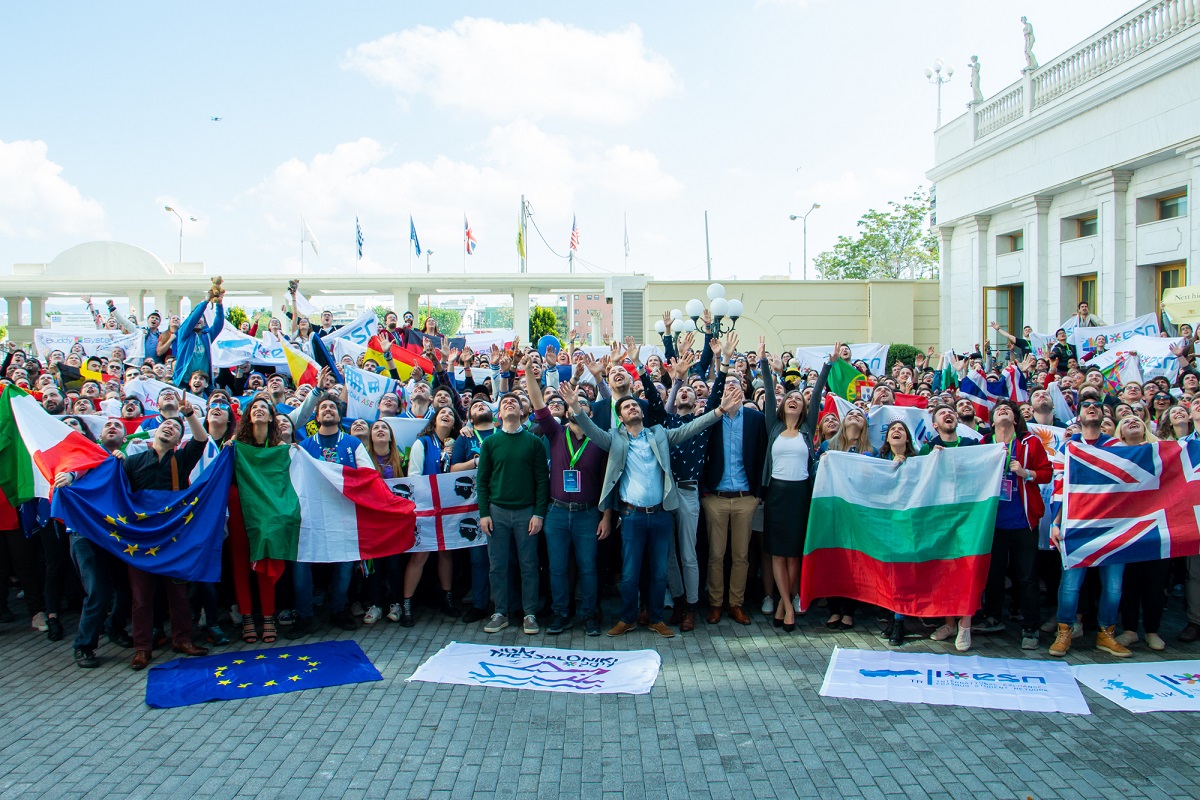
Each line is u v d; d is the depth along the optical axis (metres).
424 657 6.07
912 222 44.72
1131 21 18.06
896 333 27.64
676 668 5.81
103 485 5.87
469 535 6.97
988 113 24.17
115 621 6.29
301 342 12.49
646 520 6.39
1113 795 4.02
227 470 6.27
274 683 5.50
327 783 4.19
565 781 4.21
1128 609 6.25
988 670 5.67
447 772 4.30
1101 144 19.08
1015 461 6.11
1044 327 21.88
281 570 6.39
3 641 6.41
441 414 7.40
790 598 6.68
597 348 14.81
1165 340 11.86
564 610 6.62
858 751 4.51
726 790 4.11
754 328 27.73
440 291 31.17
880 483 6.44
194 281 30.02
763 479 6.71
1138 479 6.04
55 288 30.67
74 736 4.73
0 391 6.50
